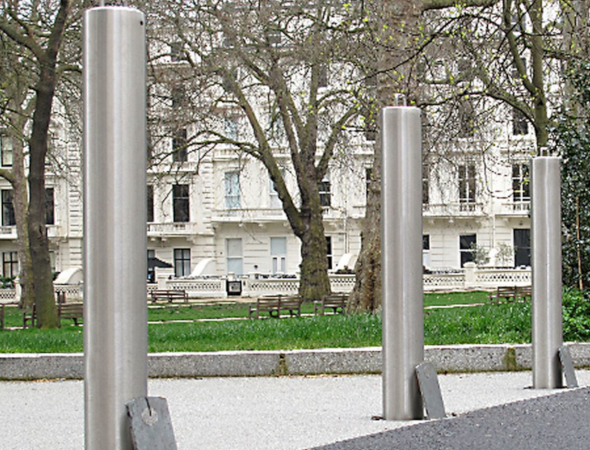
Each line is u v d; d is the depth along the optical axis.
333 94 25.39
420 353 5.88
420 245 5.80
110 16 3.64
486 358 9.48
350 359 9.63
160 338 12.53
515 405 6.50
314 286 29.69
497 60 16.19
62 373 9.98
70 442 5.98
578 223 11.57
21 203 33.56
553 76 24.48
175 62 28.70
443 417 5.92
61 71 22.41
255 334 12.20
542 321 7.58
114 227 3.62
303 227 29.75
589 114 12.00
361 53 20.47
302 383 9.00
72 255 46.88
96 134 3.63
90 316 3.65
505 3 16.61
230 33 23.88
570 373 7.57
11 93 28.45
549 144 12.33
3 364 10.02
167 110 24.97
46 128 19.62
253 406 7.44
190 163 45.16
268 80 25.83
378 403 7.37
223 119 29.67
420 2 16.25
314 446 5.19
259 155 28.91
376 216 17.20
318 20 22.61
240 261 47.69
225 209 46.69
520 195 44.09
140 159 3.69
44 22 23.44
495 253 42.09
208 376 9.73
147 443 3.71
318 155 44.69
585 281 11.51
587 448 4.93
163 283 39.56
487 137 27.80
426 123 18.55
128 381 3.68
